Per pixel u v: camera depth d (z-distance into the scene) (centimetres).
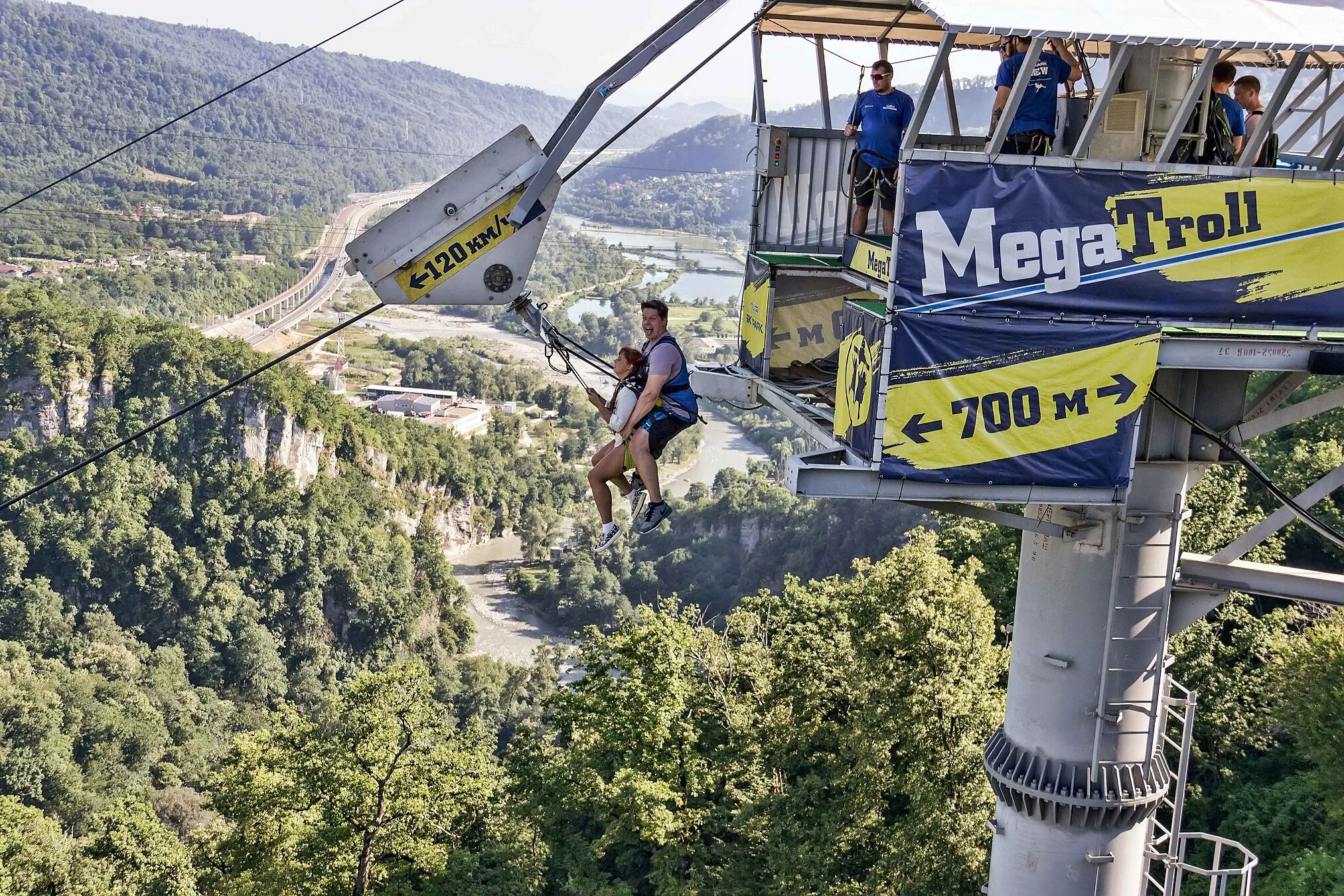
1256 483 3562
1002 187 943
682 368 981
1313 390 3938
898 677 2539
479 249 1065
